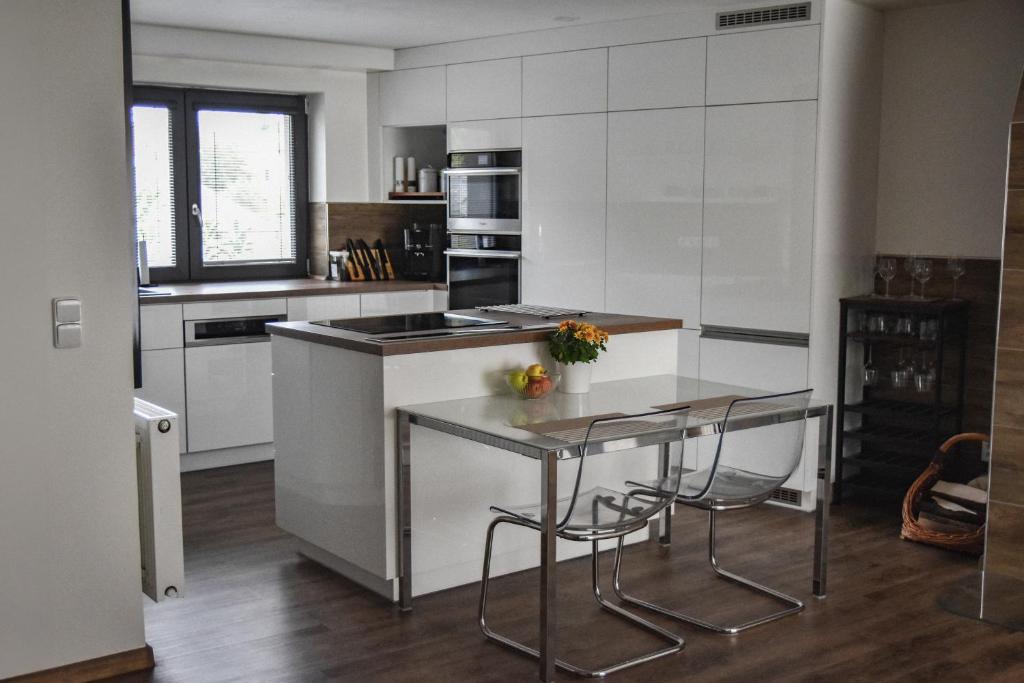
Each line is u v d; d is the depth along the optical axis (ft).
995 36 16.56
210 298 18.78
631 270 18.69
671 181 17.92
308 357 13.44
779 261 16.65
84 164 10.14
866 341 16.69
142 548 11.43
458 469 12.90
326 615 12.25
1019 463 12.56
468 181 21.43
